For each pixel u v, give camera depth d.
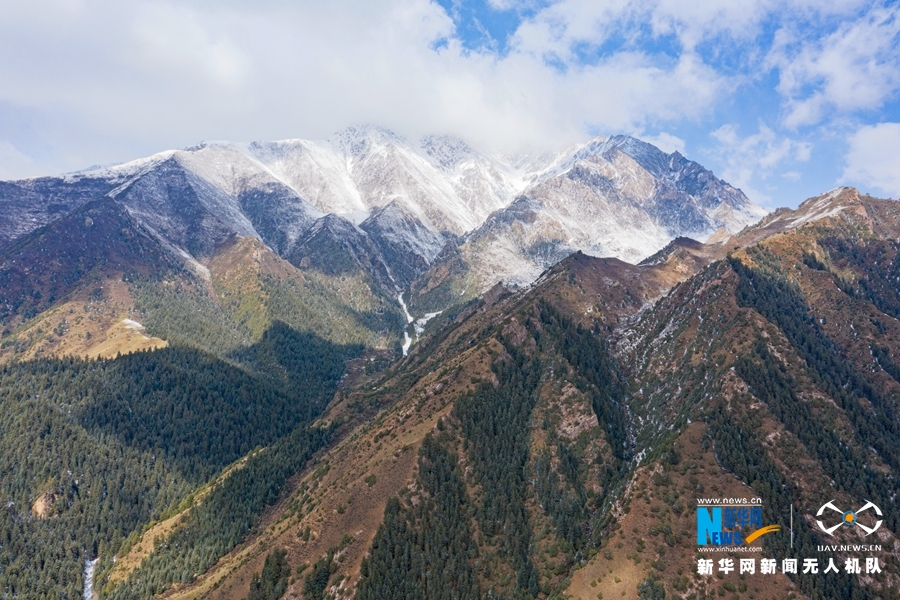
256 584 170.50
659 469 166.50
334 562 170.12
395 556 167.12
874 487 164.12
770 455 169.38
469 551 169.38
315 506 192.25
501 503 179.38
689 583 139.38
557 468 189.12
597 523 166.50
